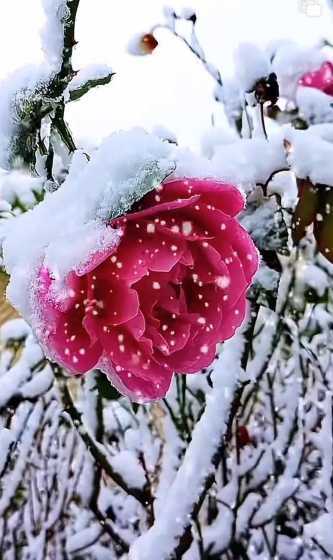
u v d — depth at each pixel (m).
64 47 0.23
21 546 1.04
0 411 0.49
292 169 0.29
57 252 0.18
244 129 0.38
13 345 0.52
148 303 0.19
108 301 0.18
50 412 0.79
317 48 0.36
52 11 0.23
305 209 0.29
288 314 0.44
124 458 0.49
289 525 0.94
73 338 0.19
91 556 1.04
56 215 0.19
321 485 0.79
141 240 0.19
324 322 0.52
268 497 0.74
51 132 0.24
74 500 0.99
